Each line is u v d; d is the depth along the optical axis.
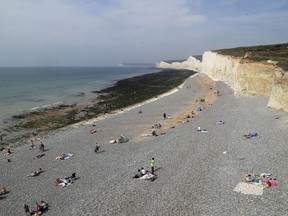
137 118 51.34
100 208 21.33
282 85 46.28
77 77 182.00
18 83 130.50
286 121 40.00
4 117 55.47
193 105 61.72
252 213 19.77
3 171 29.66
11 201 23.34
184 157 30.59
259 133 36.69
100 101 74.44
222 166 27.62
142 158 31.08
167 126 44.44
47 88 108.00
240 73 68.31
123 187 24.47
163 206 21.20
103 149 34.91
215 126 42.00
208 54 154.62
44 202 22.34
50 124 50.00
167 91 92.56
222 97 68.38
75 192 24.12
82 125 47.62
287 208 19.97
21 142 39.88
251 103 55.44
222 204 21.08
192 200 21.86
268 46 111.69
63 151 34.91
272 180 23.55
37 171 28.61
